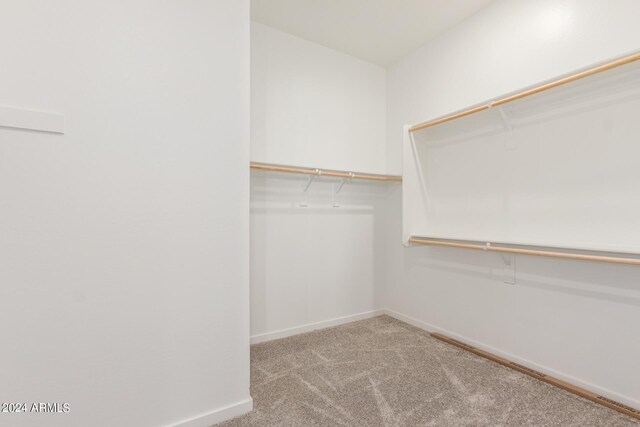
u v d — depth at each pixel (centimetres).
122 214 123
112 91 121
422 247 266
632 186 150
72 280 114
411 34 250
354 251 286
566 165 174
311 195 261
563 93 175
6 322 105
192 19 139
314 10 221
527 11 191
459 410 150
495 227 211
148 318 129
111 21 121
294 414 148
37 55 108
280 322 247
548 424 139
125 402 124
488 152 215
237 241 151
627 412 145
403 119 286
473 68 224
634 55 134
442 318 248
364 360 204
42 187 110
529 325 191
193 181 139
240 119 152
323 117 267
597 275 161
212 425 141
